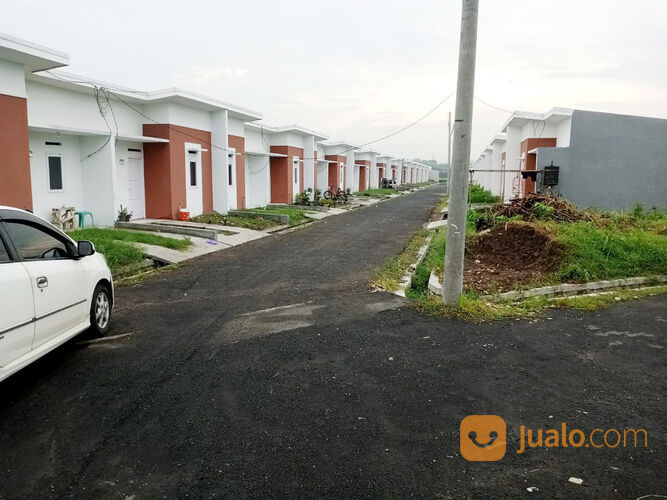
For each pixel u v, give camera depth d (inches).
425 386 185.9
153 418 161.6
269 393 180.1
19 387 185.6
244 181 859.4
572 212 547.8
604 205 716.7
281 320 272.7
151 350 225.6
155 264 442.3
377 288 346.9
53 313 194.2
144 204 669.9
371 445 145.3
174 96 616.4
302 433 152.0
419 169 3774.6
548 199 575.8
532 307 292.2
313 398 176.1
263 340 239.1
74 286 213.3
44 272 190.7
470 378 193.5
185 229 570.3
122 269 400.8
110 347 229.5
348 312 287.0
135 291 343.9
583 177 715.4
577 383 189.0
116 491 124.2
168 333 250.5
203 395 178.7
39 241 199.0
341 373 198.4
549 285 339.9
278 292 339.6
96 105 573.3
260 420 160.2
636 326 260.5
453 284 285.3
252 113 807.7
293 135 1062.4
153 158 656.4
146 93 622.2
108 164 562.9
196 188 718.5
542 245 415.8
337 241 597.6
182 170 679.7
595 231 425.1
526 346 229.5
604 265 370.6
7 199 408.2
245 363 209.5
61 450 142.8
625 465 135.0
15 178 414.0
